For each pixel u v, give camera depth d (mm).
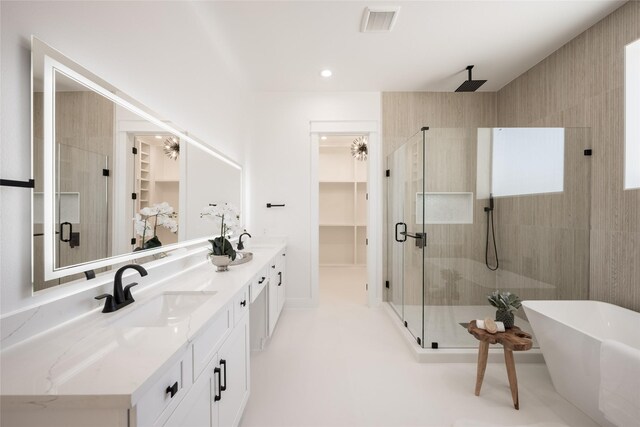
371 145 3445
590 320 2027
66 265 948
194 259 1951
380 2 1973
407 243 2754
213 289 1382
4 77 772
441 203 2551
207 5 1986
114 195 1190
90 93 1063
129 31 1309
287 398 1746
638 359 1252
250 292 1665
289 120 3449
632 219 1941
